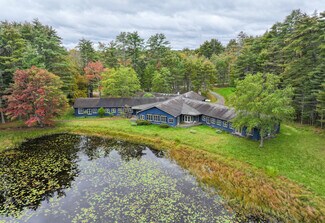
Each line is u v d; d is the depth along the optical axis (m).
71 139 32.25
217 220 14.98
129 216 15.22
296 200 16.62
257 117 25.50
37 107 34.66
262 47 56.12
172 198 17.41
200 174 21.12
